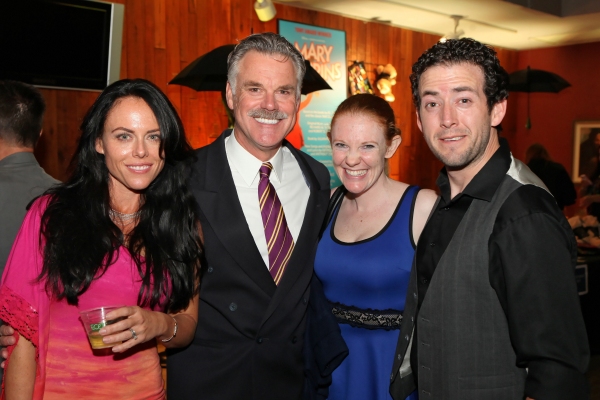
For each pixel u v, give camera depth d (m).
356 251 1.84
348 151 1.81
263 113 1.79
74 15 3.83
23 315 1.45
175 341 1.60
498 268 1.40
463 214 1.52
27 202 2.10
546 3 5.98
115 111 1.49
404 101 6.78
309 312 1.95
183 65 4.76
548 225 1.34
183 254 1.63
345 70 5.97
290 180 2.02
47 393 1.45
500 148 1.53
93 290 1.49
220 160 1.91
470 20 6.29
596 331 4.22
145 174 1.52
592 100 7.64
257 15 5.23
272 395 1.86
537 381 1.31
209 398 1.80
